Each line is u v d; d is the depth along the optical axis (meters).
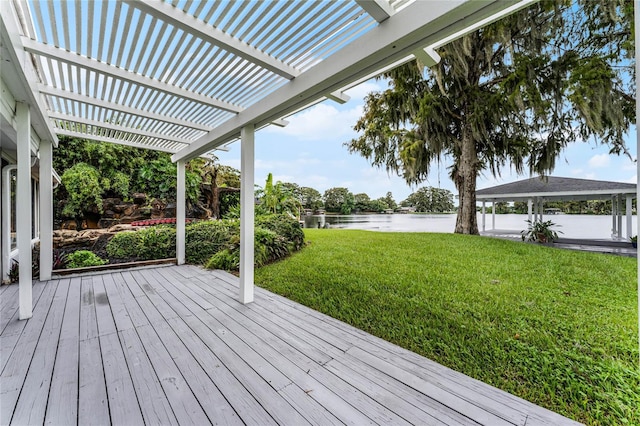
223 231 6.13
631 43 5.48
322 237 8.53
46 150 4.07
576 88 5.68
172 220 8.46
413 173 7.71
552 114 6.71
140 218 8.63
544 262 5.30
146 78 2.54
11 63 1.93
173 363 1.97
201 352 2.13
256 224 6.80
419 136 7.84
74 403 1.56
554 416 1.50
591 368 2.02
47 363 1.96
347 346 2.26
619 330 2.61
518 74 6.23
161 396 1.63
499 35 6.22
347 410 1.53
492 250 6.30
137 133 4.05
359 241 7.64
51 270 4.18
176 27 1.78
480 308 3.15
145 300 3.32
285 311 3.00
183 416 1.47
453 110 7.97
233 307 3.11
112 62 2.32
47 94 2.79
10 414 1.47
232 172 12.31
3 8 1.55
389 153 9.01
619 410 1.60
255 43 2.06
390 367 1.96
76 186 7.58
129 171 8.92
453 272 4.65
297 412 1.51
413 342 2.42
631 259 5.60
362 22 1.86
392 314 3.00
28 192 2.72
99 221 8.08
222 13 1.79
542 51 6.65
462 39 6.26
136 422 1.43
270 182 9.91
